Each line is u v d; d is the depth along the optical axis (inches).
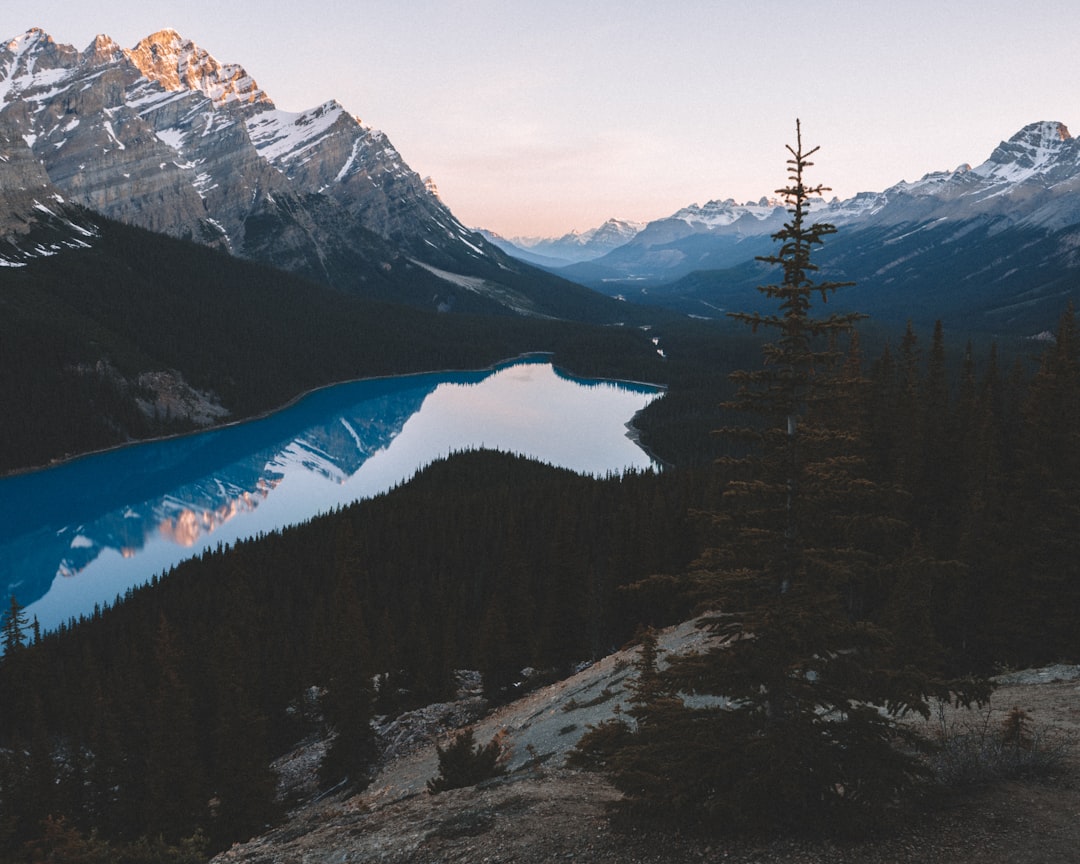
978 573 1494.8
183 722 1765.5
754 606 535.8
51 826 1270.9
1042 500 1453.0
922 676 495.2
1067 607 1396.4
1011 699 852.6
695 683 533.0
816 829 516.7
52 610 4820.4
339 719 1802.4
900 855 482.6
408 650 2527.1
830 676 501.7
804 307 518.9
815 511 523.8
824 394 514.3
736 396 543.2
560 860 567.2
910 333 2753.4
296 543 4589.1
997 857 466.9
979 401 2415.1
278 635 3179.1
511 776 866.8
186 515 6840.6
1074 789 546.0
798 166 513.0
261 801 1614.2
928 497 1957.4
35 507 6919.3
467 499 5108.3
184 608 3779.5
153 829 1630.2
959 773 574.2
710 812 520.1
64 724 2810.0
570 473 6963.6
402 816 768.9
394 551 4340.6
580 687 1674.5
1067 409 1471.5
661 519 2714.1
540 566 3599.9
